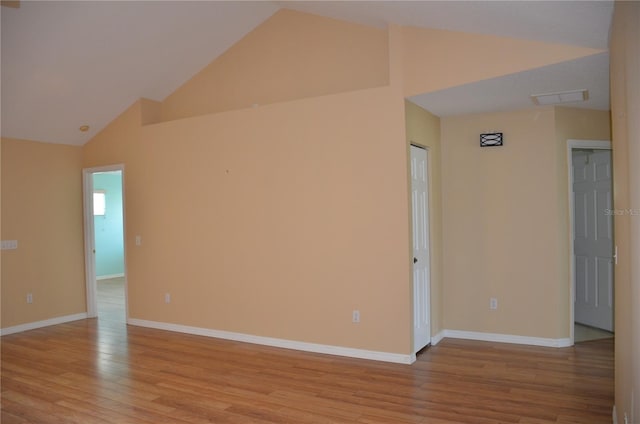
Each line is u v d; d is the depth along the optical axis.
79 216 6.29
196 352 4.54
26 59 4.50
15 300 5.54
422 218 4.48
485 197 4.67
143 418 3.07
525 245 4.50
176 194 5.40
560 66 3.17
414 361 4.07
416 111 4.27
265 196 4.74
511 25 2.97
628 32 1.69
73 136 6.00
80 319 6.20
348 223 4.27
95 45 4.67
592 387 3.41
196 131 5.23
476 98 4.03
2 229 5.46
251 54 5.38
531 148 4.48
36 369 4.11
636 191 1.63
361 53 4.72
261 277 4.79
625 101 1.89
